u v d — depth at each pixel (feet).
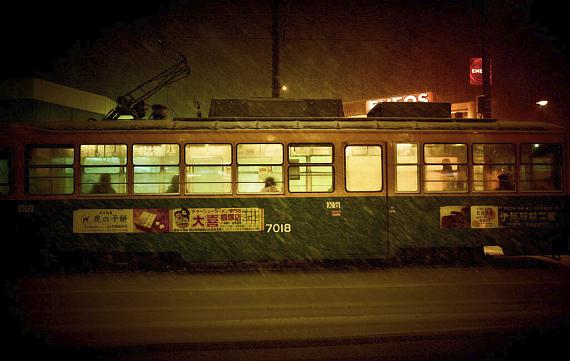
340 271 29.35
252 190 28.94
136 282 26.23
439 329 17.31
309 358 14.34
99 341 16.07
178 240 28.58
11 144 28.53
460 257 31.50
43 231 28.48
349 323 18.17
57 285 25.45
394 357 14.39
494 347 15.28
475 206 29.63
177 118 29.96
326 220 28.94
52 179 28.68
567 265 31.27
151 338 16.42
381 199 29.25
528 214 29.94
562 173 30.30
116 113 33.47
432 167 29.68
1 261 28.58
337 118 30.27
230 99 31.71
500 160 30.14
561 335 16.53
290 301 21.77
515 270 29.48
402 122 30.14
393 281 26.25
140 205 28.60
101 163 28.76
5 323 18.31
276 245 28.78
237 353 14.84
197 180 28.86
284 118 30.19
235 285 25.36
